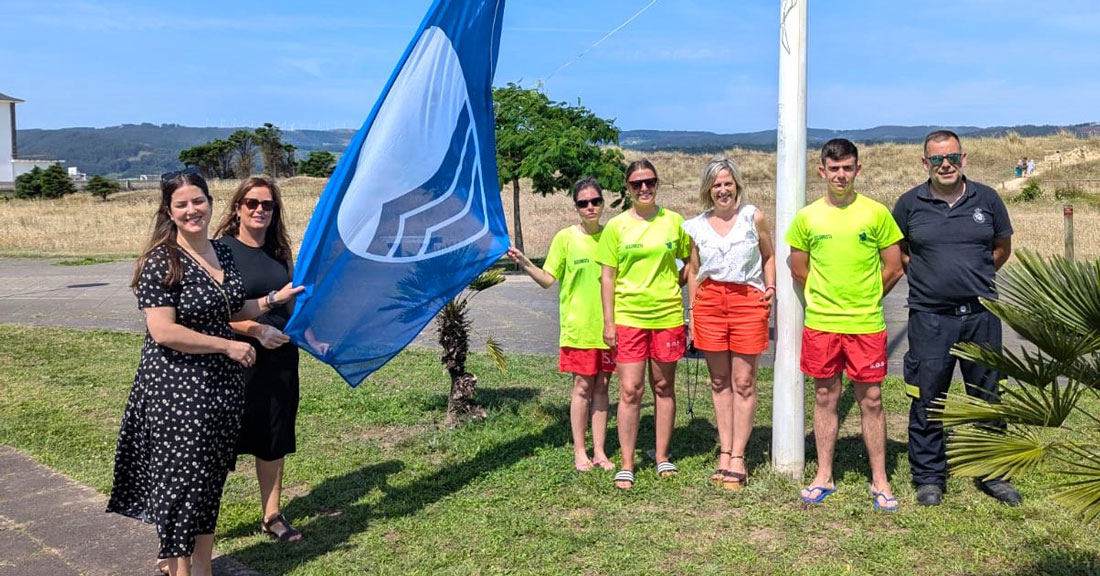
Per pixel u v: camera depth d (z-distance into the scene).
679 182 47.22
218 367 4.12
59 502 5.65
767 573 4.39
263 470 5.04
